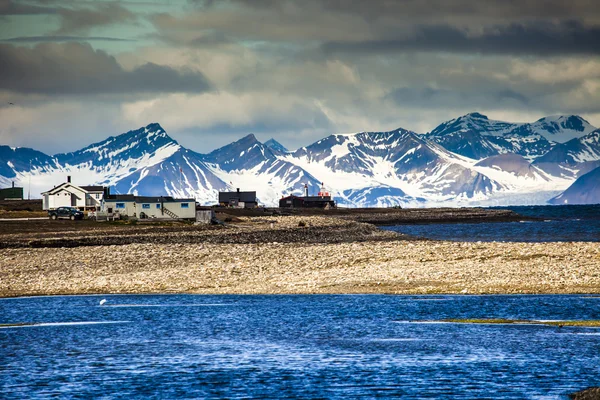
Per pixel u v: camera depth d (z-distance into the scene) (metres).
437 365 163.38
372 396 142.00
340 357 172.25
